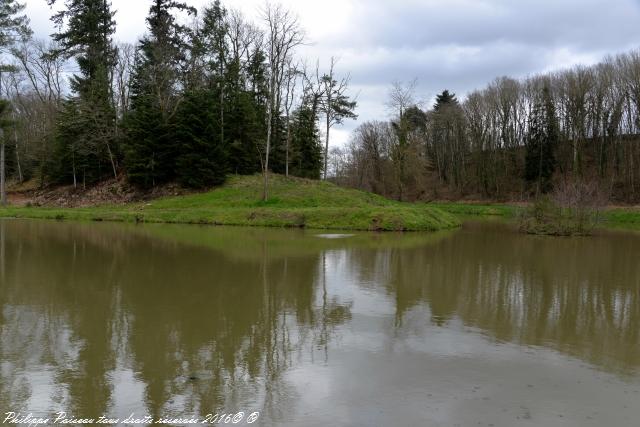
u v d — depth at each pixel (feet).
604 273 45.78
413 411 17.38
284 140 147.74
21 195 143.74
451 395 18.72
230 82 137.18
